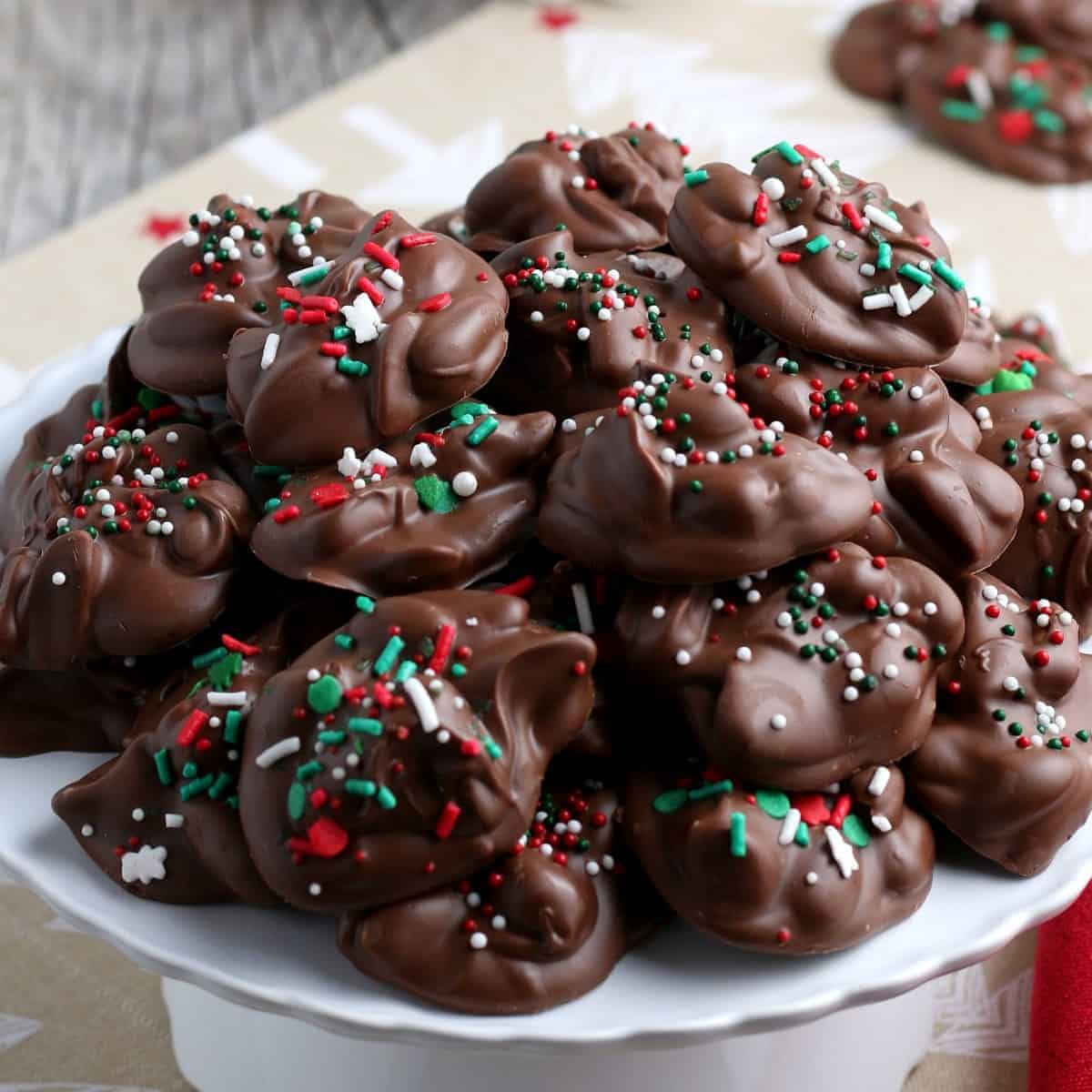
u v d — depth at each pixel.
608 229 0.42
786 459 0.36
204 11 1.00
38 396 0.46
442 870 0.35
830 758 0.36
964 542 0.38
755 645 0.36
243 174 0.70
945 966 0.36
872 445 0.39
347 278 0.38
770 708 0.36
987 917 0.37
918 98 0.74
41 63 0.95
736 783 0.36
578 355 0.39
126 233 0.67
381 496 0.37
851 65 0.77
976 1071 0.45
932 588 0.37
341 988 0.36
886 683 0.36
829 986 0.36
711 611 0.36
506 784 0.35
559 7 0.82
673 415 0.37
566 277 0.40
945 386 0.40
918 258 0.39
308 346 0.38
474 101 0.75
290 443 0.37
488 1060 0.39
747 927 0.35
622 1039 0.35
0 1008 0.46
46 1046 0.45
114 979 0.47
